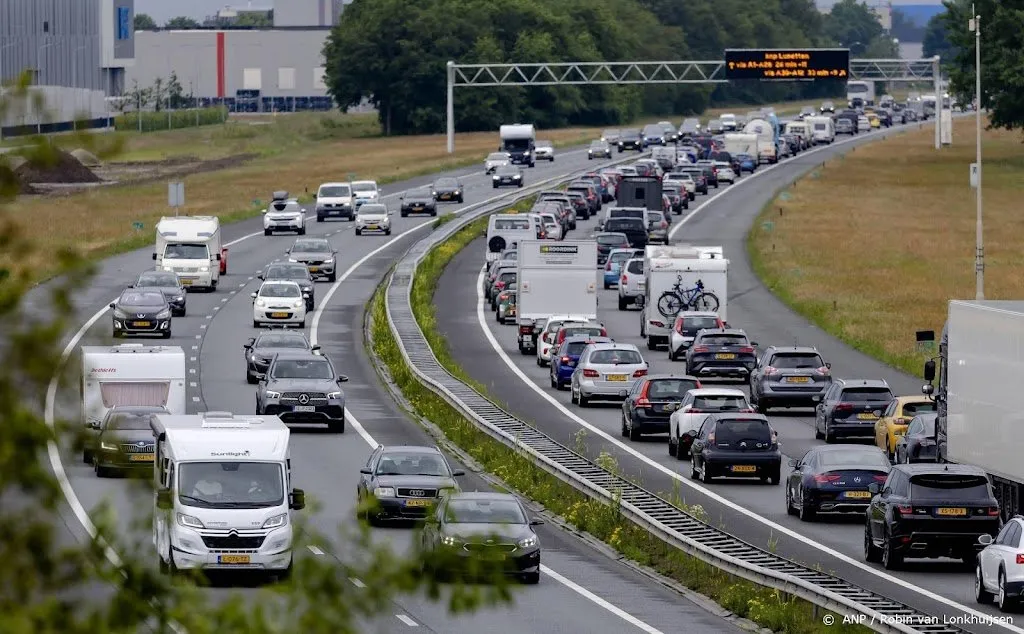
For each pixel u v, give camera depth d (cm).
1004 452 10356
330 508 12175
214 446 10225
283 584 2339
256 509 9981
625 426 16625
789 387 17738
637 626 8781
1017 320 10144
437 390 17712
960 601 9200
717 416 13925
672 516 11244
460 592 2425
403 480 11900
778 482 13912
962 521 10019
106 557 2184
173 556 9844
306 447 15425
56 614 2045
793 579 8544
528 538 10000
